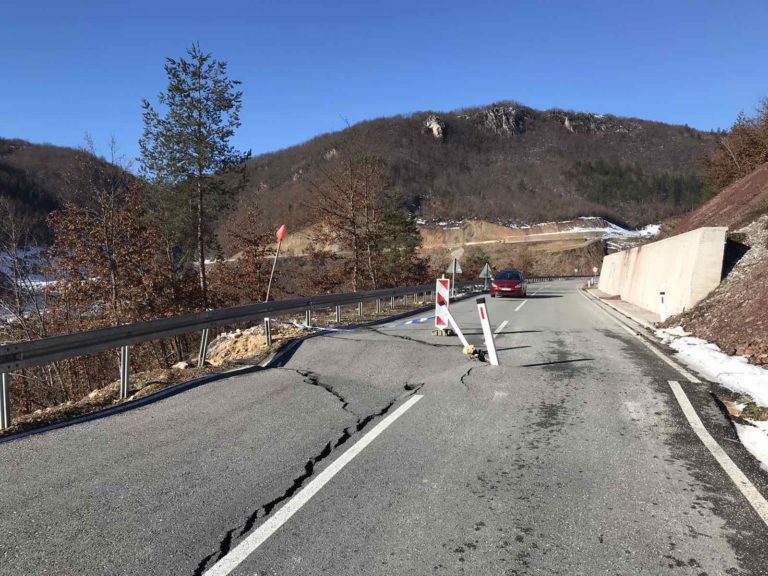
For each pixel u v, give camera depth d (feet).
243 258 115.75
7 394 19.45
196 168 91.50
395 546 10.21
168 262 84.79
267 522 11.25
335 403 21.03
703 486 12.90
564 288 140.67
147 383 25.85
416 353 31.09
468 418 18.83
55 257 69.56
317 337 37.32
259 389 23.59
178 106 88.07
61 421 20.21
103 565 9.68
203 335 30.94
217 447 16.11
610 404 20.42
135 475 13.96
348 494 12.62
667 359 29.89
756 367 25.46
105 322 71.56
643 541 10.34
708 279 45.68
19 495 12.83
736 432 17.33
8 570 9.55
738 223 58.59
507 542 10.34
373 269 118.01
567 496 12.41
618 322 50.37
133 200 75.82
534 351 32.81
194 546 10.30
